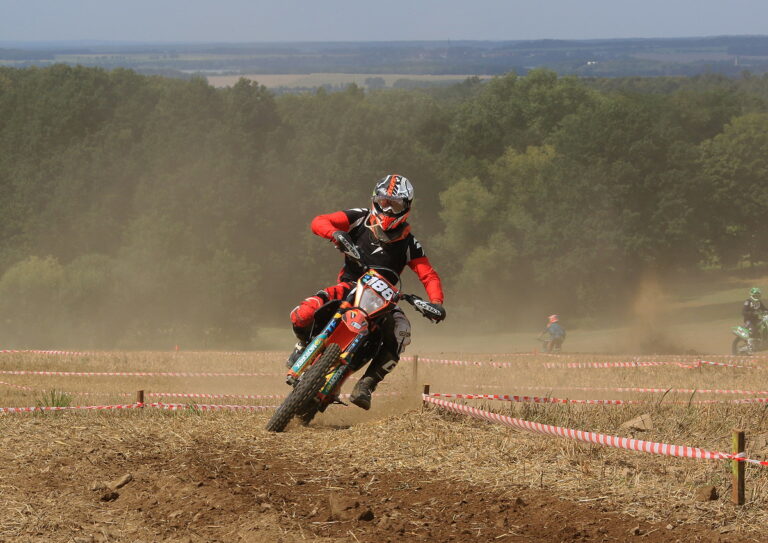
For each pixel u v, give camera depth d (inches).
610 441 400.8
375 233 494.3
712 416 578.6
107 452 414.0
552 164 5403.5
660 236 5059.1
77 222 5344.5
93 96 6461.6
